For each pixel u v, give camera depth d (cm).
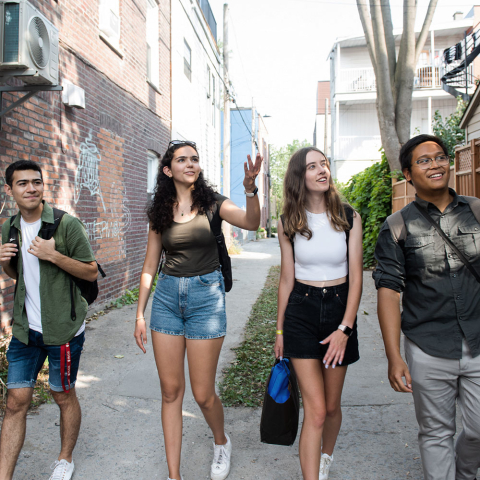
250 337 561
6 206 461
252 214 247
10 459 234
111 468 280
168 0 1065
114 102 745
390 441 306
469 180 662
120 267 772
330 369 245
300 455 230
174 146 258
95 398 381
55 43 434
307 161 242
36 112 516
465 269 208
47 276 250
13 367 248
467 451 217
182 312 254
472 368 204
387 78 1073
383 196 1134
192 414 355
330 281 241
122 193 782
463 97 1490
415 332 216
